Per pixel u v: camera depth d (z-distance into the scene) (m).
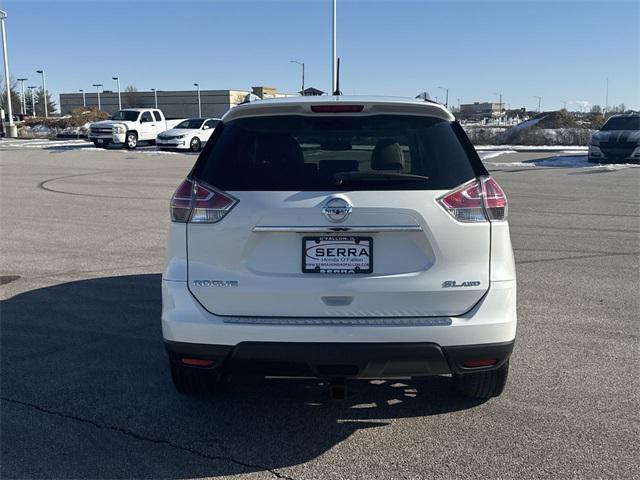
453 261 3.45
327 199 3.40
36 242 9.44
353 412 4.12
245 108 3.66
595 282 7.27
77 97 102.25
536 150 33.62
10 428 3.88
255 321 3.45
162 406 4.20
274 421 4.00
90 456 3.58
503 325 3.48
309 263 3.44
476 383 4.07
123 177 19.39
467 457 3.55
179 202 3.58
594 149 24.58
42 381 4.57
